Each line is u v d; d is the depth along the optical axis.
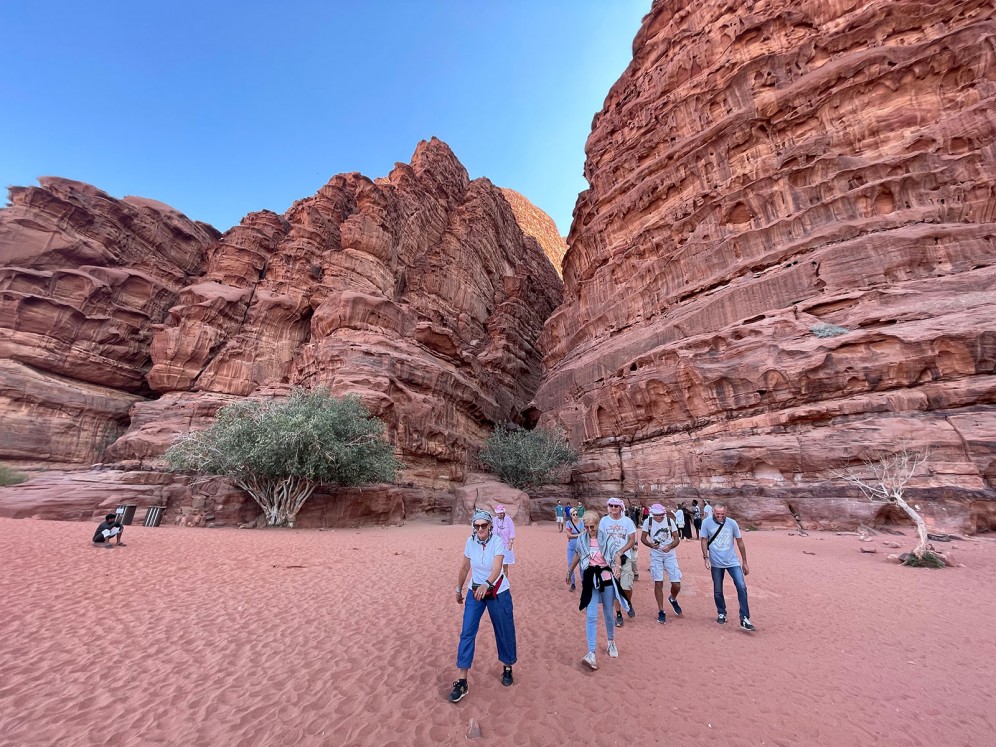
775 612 7.08
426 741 3.48
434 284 53.28
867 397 19.28
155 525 19.81
